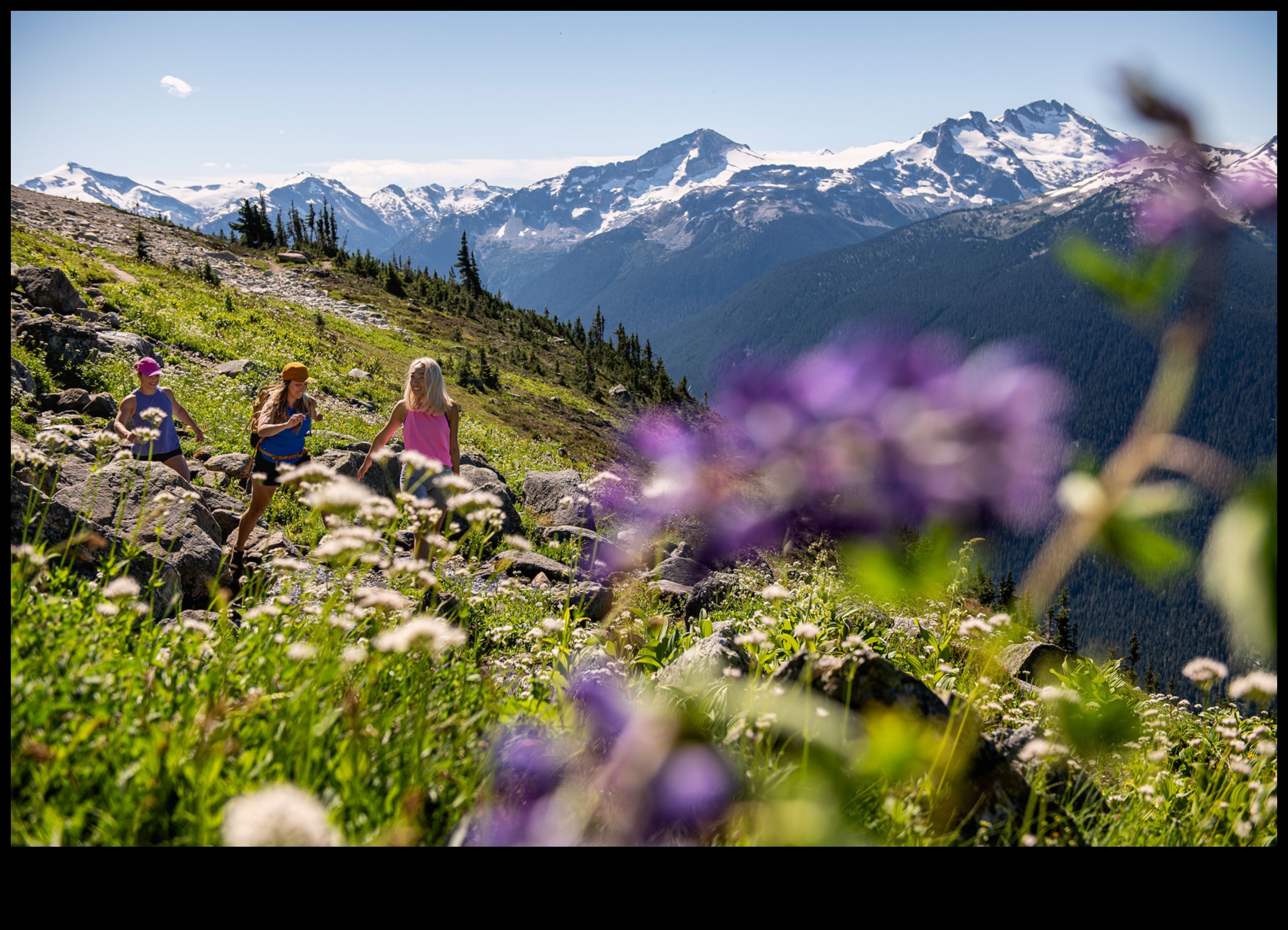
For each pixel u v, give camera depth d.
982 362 0.68
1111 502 0.66
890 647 6.05
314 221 106.31
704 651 5.01
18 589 3.92
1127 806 3.82
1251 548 0.64
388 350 50.47
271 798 1.50
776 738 2.88
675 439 0.80
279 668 3.63
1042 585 0.66
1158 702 5.46
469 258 107.81
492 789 2.86
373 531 3.81
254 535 10.61
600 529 9.66
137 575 6.13
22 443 5.71
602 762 2.89
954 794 3.04
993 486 0.66
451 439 8.73
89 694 3.23
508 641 6.44
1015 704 5.04
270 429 9.79
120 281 34.34
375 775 2.87
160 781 2.53
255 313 39.56
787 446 0.72
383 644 2.79
